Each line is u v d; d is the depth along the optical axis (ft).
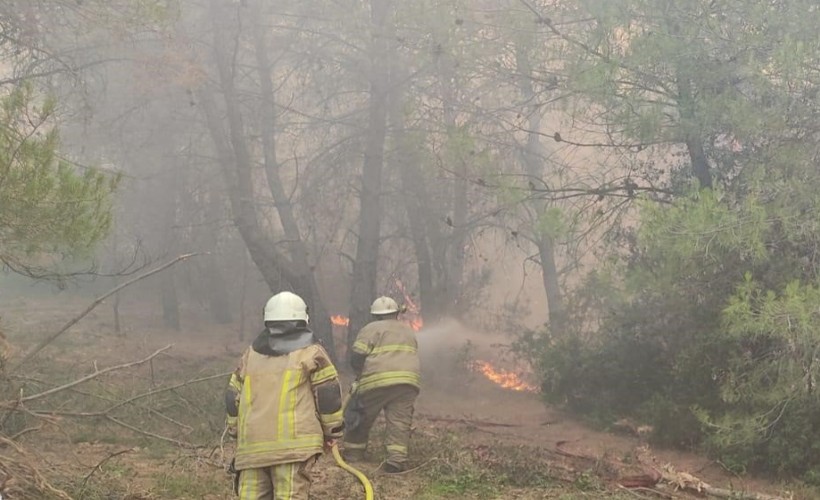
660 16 32.76
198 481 21.36
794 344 26.25
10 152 19.74
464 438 32.14
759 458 28.02
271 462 13.70
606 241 39.32
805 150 29.35
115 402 23.94
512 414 41.91
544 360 41.65
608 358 38.88
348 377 49.93
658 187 38.24
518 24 36.29
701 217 26.78
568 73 35.14
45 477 18.57
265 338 14.65
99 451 24.44
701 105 31.71
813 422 27.45
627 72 33.73
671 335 36.60
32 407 25.26
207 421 28.86
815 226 27.43
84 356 44.98
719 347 31.30
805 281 28.86
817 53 28.04
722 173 34.86
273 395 14.01
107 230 21.30
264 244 51.39
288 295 14.85
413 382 25.72
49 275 22.57
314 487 22.33
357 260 53.47
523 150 51.26
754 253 27.45
